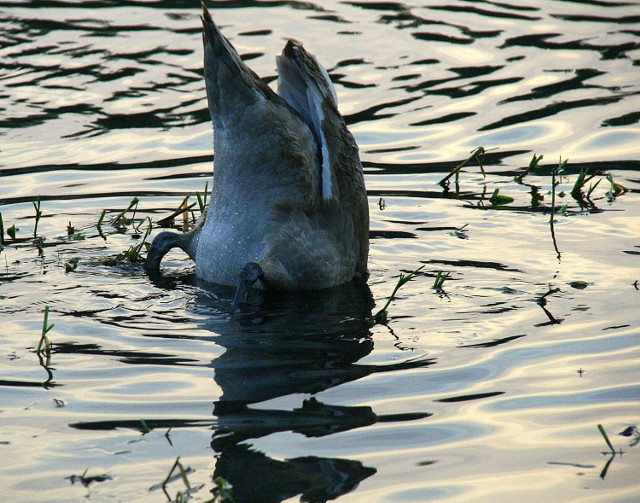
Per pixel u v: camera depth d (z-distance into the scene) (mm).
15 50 20953
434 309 11617
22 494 7633
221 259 12781
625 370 9789
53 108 18453
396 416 8914
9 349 10367
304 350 10500
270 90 12406
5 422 8773
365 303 11953
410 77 19797
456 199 15336
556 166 16469
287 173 12484
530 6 23922
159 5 24031
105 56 20734
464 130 17781
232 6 23922
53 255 13352
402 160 16766
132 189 15625
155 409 9047
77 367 9969
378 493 7660
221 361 10180
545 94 19016
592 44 21344
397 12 23516
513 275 12570
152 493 7656
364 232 13320
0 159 16484
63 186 15648
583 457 8195
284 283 12539
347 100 18844
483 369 9906
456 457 8188
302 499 7566
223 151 12555
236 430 8641
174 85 19438
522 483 7793
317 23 22641
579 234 13875
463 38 21734
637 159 16594
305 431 8641
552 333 10766
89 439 8477
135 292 12375
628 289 11930
